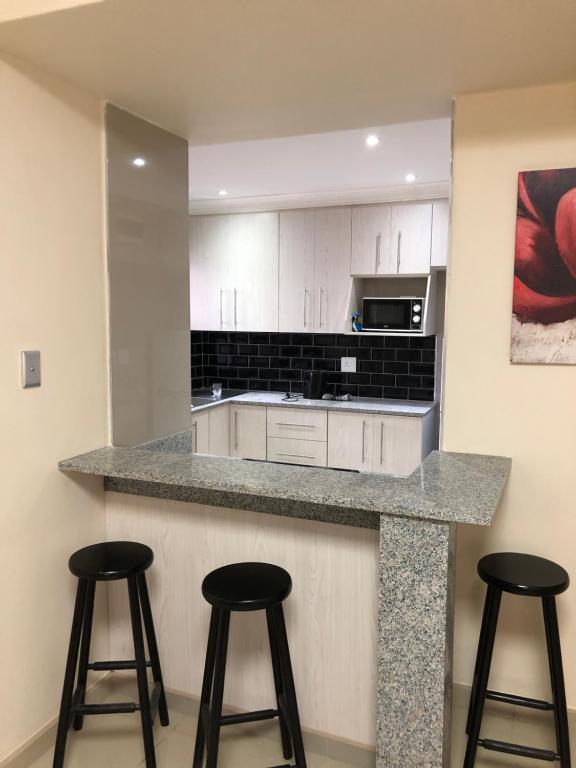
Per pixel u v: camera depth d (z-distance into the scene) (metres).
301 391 4.90
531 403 1.98
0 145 1.71
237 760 1.92
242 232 4.54
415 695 1.60
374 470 4.16
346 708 1.88
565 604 1.99
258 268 4.52
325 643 1.89
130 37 1.60
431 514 1.48
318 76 1.85
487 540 2.06
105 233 2.14
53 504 1.97
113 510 2.19
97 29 1.56
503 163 1.95
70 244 1.99
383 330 4.25
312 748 1.94
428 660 1.57
